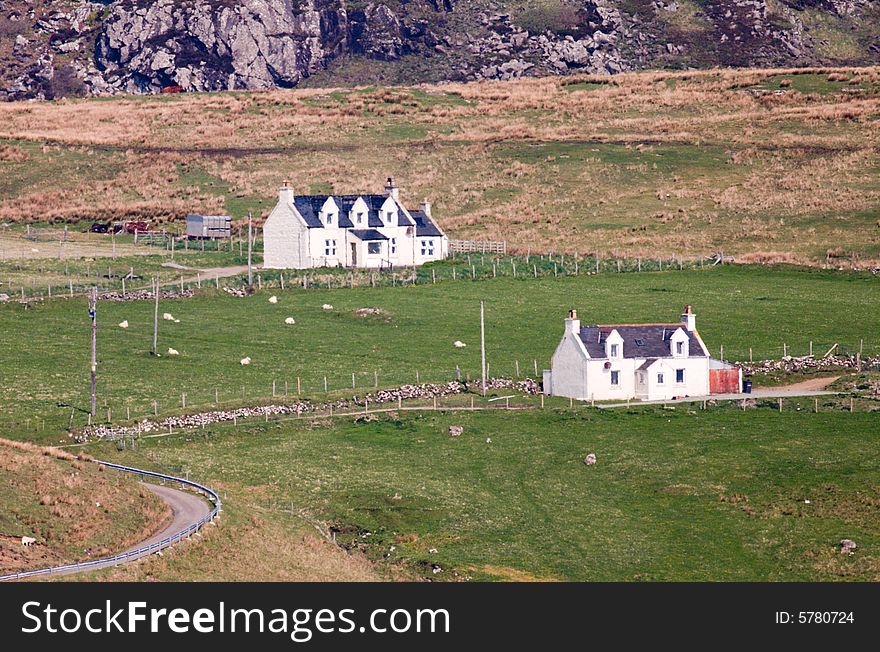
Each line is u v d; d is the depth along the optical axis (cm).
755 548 18962
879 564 18312
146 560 15925
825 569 18212
